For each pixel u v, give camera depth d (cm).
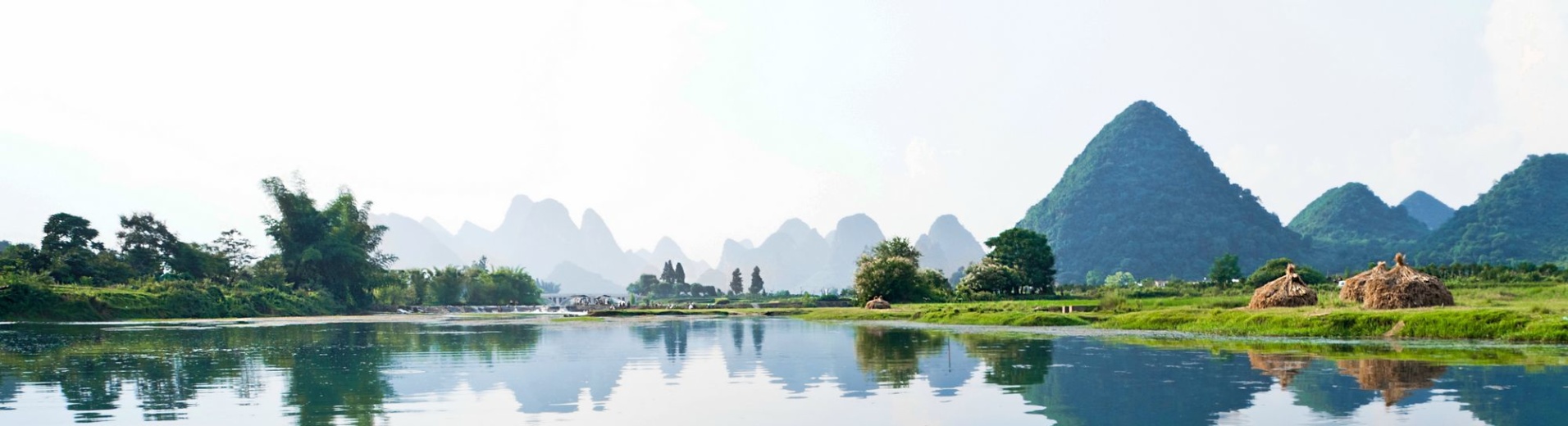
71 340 4600
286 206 12106
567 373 2747
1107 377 2475
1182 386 2277
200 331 5728
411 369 2888
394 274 13712
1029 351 3300
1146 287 13050
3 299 7975
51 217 10825
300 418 1934
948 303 9494
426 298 15900
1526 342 3288
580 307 15212
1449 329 3597
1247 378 2409
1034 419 1870
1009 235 13412
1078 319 5259
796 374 2648
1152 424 1795
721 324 6309
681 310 9662
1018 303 8031
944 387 2327
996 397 2159
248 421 1894
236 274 12450
